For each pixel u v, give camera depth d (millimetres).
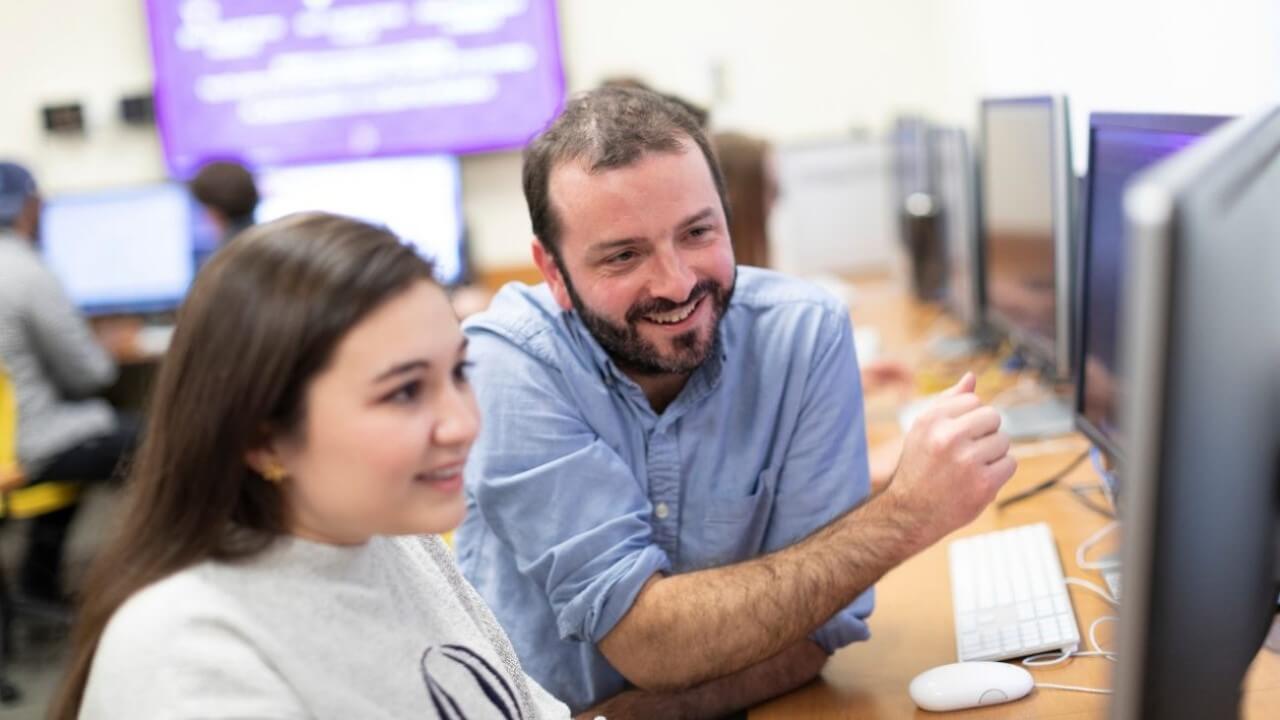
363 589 1001
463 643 1100
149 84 4844
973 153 3027
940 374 2881
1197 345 703
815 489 1533
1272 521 953
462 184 4855
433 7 4688
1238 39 2121
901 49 4629
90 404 3977
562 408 1489
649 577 1418
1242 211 782
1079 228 1836
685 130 1385
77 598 960
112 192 4621
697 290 1384
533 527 1472
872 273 4215
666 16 4680
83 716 899
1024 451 2186
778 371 1530
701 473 1535
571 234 1383
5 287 3717
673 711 1484
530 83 4707
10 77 4848
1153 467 703
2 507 3785
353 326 899
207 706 873
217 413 901
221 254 938
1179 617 762
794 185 4148
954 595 1606
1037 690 1334
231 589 925
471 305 4348
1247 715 1173
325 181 4645
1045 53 3283
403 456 913
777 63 4676
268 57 4766
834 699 1428
